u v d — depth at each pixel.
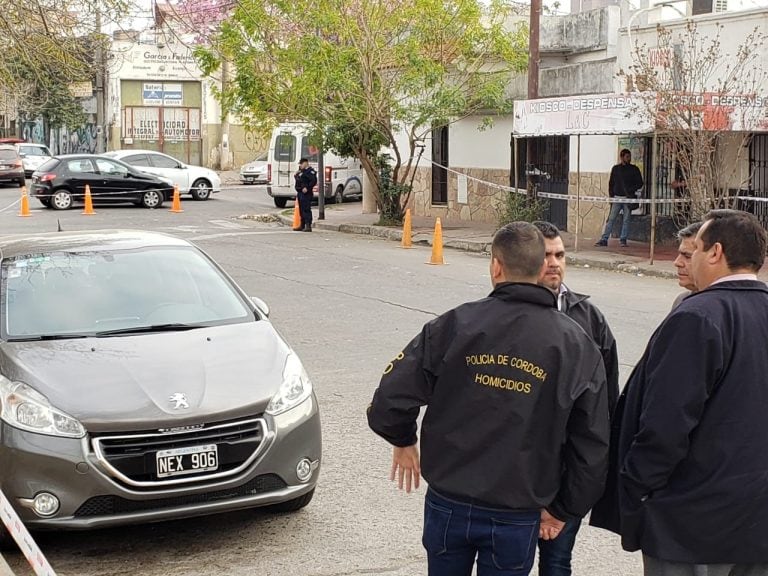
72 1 12.01
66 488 5.34
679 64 17.14
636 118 16.97
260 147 50.53
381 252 19.83
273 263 18.00
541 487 3.62
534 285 3.67
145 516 5.43
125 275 7.03
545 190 23.05
